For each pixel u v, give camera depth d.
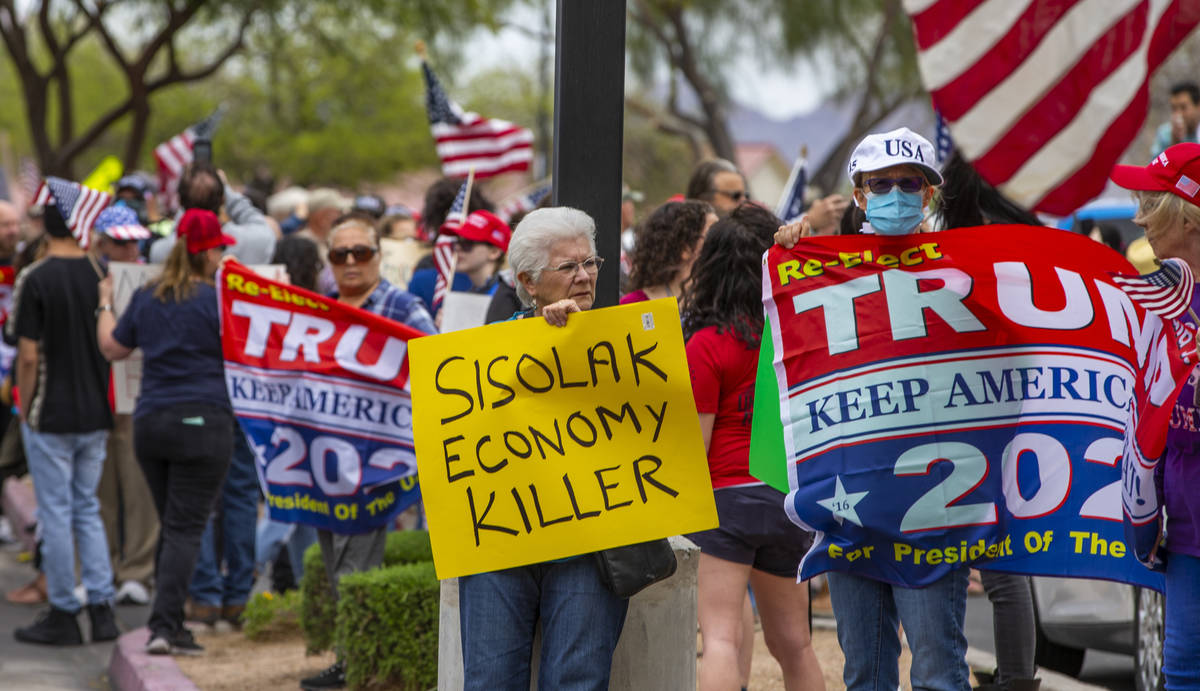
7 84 89.25
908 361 7.17
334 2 40.44
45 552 13.73
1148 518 6.82
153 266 14.11
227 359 11.22
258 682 11.38
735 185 12.77
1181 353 6.67
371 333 11.11
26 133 86.62
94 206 15.70
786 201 15.87
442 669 7.68
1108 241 14.06
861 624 7.23
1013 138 6.34
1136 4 6.30
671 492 6.85
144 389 12.44
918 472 7.10
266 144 66.25
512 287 10.63
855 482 7.14
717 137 53.91
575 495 6.81
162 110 69.56
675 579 7.41
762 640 12.43
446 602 7.62
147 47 37.91
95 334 13.80
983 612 15.55
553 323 6.89
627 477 6.84
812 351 7.28
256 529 14.74
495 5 50.00
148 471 12.58
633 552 6.77
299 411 11.11
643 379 6.91
